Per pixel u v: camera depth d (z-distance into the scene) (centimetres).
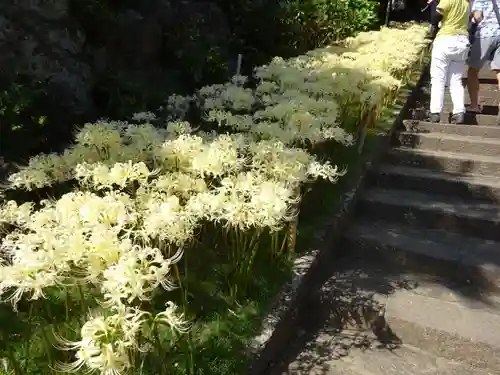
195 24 538
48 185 270
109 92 423
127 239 180
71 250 177
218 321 241
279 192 230
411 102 590
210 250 284
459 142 456
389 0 1011
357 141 429
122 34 455
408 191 411
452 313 280
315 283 307
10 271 168
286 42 696
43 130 358
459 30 490
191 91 502
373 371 252
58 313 230
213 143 263
